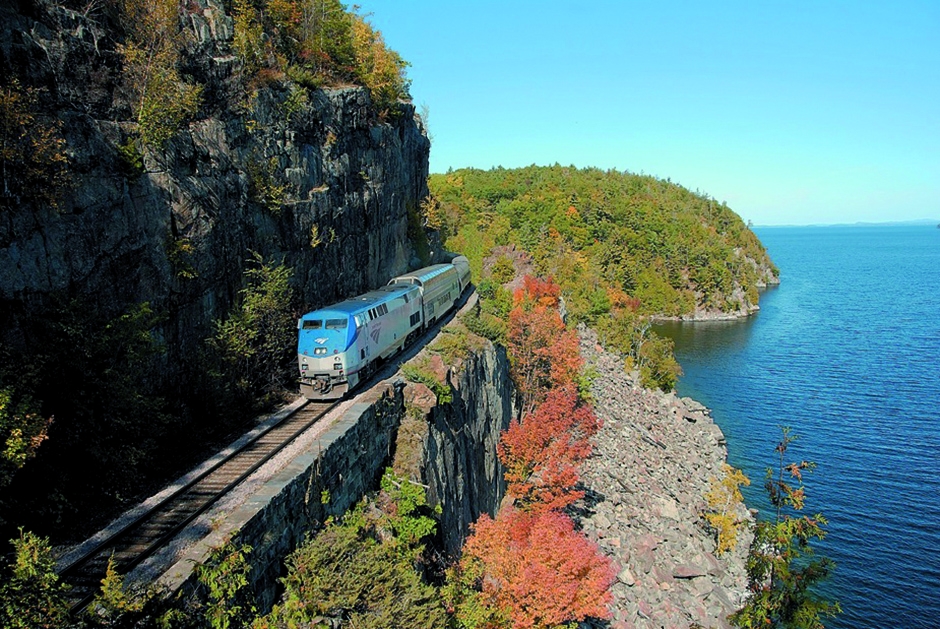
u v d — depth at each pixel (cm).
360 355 2397
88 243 1636
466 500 2697
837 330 10206
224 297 2194
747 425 5834
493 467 3344
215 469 1692
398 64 4184
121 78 1833
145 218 1838
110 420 1508
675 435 5069
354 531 1598
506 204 14550
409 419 2358
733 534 3472
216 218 2122
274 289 2319
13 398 1280
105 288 1692
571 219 13475
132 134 1841
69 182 1573
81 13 1733
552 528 2308
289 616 1327
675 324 11294
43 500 1362
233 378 2114
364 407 2041
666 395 6147
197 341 2055
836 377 7338
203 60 2169
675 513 3612
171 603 1100
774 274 16812
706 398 6669
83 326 1500
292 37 2920
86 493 1482
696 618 2791
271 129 2486
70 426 1447
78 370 1462
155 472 1673
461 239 10431
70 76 1659
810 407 6291
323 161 2880
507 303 5628
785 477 4681
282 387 2403
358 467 1920
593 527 3225
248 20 2486
